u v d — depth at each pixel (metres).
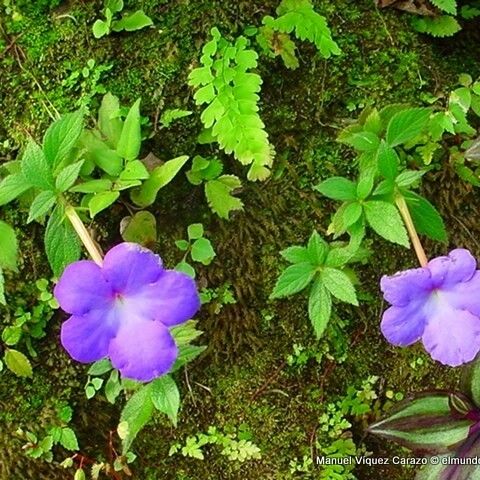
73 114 0.29
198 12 0.34
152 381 0.31
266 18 0.33
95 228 0.33
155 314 0.27
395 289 0.28
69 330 0.27
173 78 0.33
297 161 0.34
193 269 0.33
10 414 0.33
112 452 0.34
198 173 0.33
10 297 0.33
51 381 0.34
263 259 0.34
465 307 0.29
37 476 0.34
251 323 0.34
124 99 0.33
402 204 0.31
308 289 0.34
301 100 0.34
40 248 0.33
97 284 0.27
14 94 0.33
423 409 0.32
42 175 0.29
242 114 0.31
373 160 0.32
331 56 0.34
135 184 0.31
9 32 0.34
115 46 0.33
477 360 0.32
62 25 0.34
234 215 0.34
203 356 0.34
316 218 0.34
